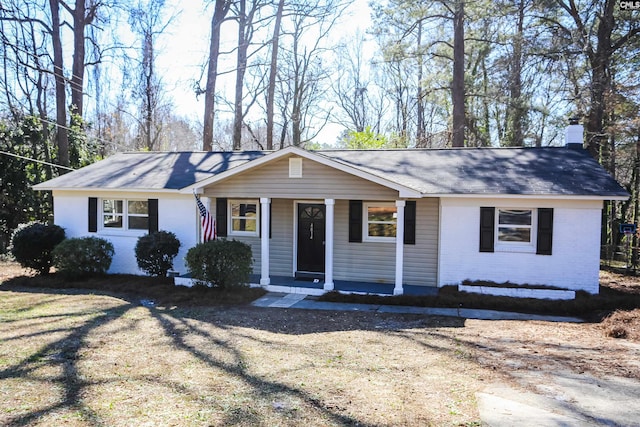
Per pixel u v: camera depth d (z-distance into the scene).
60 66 21.33
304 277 12.74
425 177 11.86
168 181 13.60
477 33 23.27
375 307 10.16
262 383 5.40
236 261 11.12
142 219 13.95
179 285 12.16
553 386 5.24
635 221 20.88
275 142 34.38
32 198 19.98
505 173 11.81
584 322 8.95
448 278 11.48
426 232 11.84
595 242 10.60
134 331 7.95
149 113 32.78
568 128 13.68
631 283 12.86
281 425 4.27
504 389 5.15
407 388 5.21
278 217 13.11
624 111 17.70
